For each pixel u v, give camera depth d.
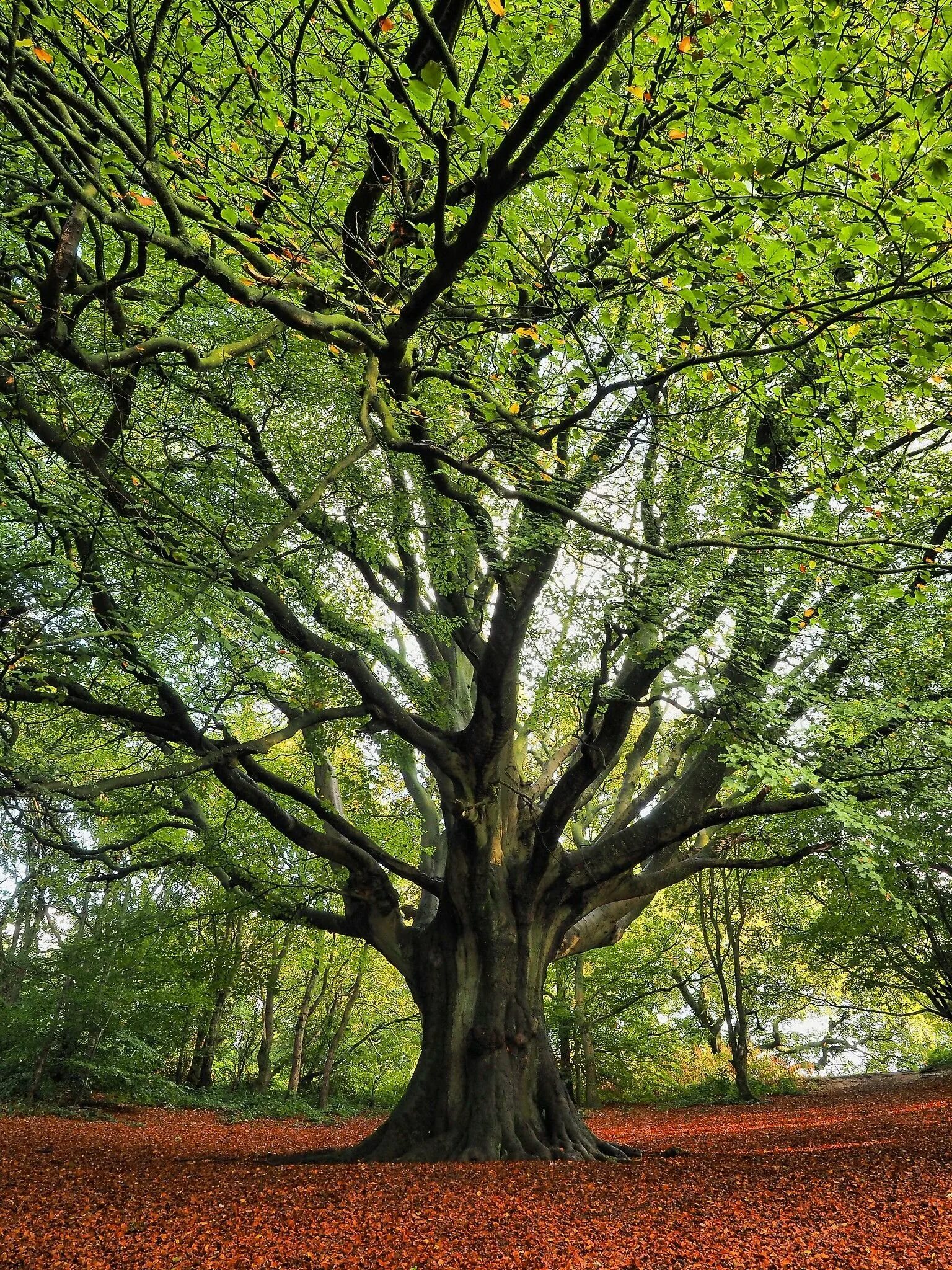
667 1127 19.25
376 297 7.11
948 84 5.08
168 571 8.02
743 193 5.55
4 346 6.66
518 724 15.33
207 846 13.31
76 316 5.93
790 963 28.53
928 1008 25.02
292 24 7.55
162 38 6.80
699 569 10.66
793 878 21.47
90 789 9.14
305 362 9.23
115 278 5.73
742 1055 25.88
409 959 13.24
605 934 14.68
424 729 13.17
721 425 11.97
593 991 26.66
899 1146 11.90
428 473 9.32
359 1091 28.11
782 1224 7.31
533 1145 12.03
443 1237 7.09
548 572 11.77
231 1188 9.37
